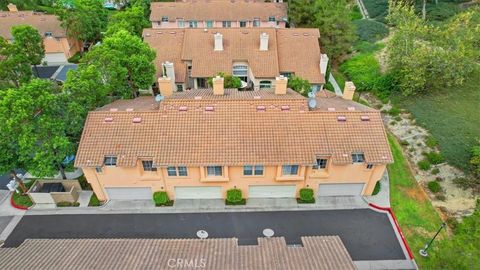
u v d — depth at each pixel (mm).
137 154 25766
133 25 51594
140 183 27391
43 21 54719
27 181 30844
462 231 21250
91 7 55844
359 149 26203
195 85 43781
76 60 55469
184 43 44031
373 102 41844
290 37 45000
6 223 27125
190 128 26906
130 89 35438
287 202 28750
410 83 38031
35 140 24609
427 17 52219
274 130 26891
